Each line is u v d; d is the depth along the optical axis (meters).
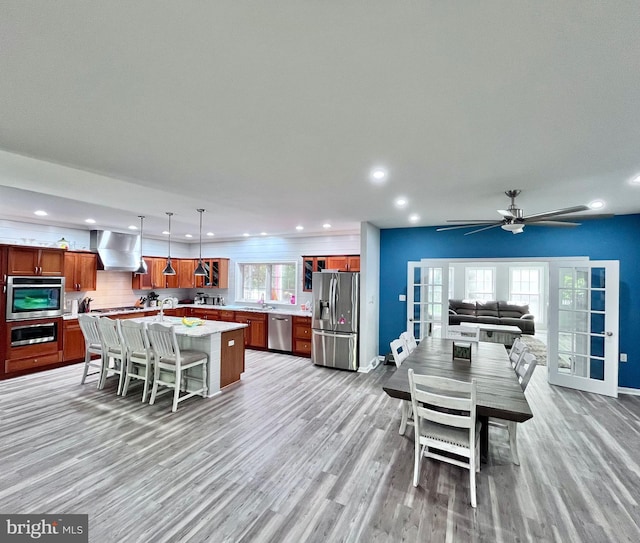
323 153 2.22
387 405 3.83
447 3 0.98
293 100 1.56
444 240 5.41
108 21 1.06
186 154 2.27
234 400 3.95
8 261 4.66
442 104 1.57
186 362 3.75
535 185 2.92
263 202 3.79
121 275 6.91
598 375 4.36
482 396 2.33
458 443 2.27
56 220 5.43
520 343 3.60
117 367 4.77
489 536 1.89
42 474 2.42
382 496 2.24
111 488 2.27
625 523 2.01
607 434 3.18
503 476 2.49
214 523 1.97
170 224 5.68
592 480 2.44
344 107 1.62
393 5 0.99
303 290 6.63
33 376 4.79
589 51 1.17
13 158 2.38
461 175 2.66
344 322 5.32
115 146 2.13
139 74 1.36
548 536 1.90
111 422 3.30
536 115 1.66
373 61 1.26
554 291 4.67
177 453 2.73
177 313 7.46
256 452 2.77
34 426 3.19
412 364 3.13
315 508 2.11
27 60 1.26
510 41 1.13
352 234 6.48
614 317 4.20
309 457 2.70
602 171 2.52
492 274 10.02
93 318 4.27
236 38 1.14
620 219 4.35
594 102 1.53
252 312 6.75
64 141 2.05
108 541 1.82
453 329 4.81
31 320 4.90
